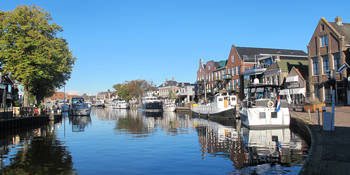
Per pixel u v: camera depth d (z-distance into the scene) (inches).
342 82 1311.5
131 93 4284.0
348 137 538.3
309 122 811.4
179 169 466.0
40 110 1592.0
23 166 493.0
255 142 713.0
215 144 709.3
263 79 1942.7
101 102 6254.9
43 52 1326.3
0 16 1320.1
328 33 1408.7
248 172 432.8
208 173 437.7
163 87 4315.9
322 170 319.6
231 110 1519.4
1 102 1567.4
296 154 553.0
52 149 665.6
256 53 2349.9
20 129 1159.0
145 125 1293.1
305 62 1873.8
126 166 493.4
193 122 1435.8
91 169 474.0
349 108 1122.0
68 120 1765.5
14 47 1263.5
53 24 1489.9
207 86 2903.5
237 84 2311.8
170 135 908.6
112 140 810.8
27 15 1392.7
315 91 1496.1
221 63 2679.6
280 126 973.2
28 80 1366.9
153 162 519.5
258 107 981.2
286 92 1658.5
